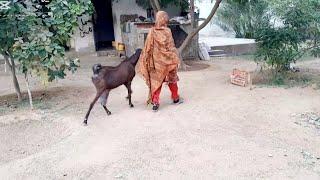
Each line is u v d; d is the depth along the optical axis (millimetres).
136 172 4602
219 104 7016
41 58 7109
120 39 15320
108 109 7031
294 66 10938
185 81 9188
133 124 6125
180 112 6629
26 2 7340
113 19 15266
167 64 6605
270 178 4422
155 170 4633
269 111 6648
